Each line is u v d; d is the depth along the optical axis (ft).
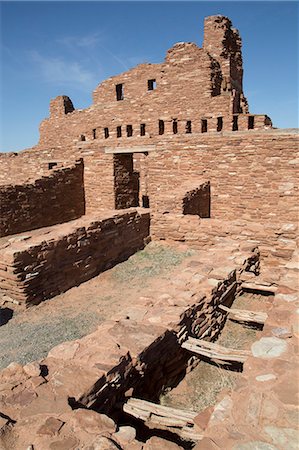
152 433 12.12
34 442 8.77
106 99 67.92
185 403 15.26
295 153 39.45
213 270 23.95
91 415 9.75
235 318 21.29
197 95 53.01
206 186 45.21
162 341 15.08
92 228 31.40
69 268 28.84
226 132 43.80
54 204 52.60
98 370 11.98
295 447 8.24
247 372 11.09
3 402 10.35
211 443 8.46
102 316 23.34
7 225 44.88
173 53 54.65
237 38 64.64
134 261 35.24
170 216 38.37
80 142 58.90
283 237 31.37
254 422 9.08
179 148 47.93
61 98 79.20
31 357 18.02
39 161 66.74
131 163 59.11
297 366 11.24
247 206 43.62
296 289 17.54
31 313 24.18
